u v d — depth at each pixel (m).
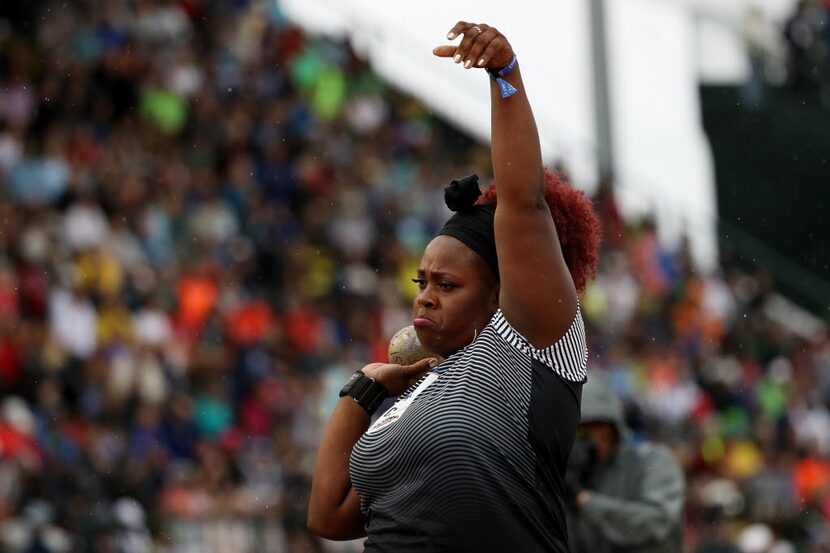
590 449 15.79
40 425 32.12
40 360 33.75
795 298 55.84
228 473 34.22
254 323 40.44
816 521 44.50
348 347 43.88
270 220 46.06
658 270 54.06
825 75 57.66
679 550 15.49
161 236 41.31
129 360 35.53
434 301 9.25
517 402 8.77
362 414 9.95
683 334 52.69
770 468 46.59
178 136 47.31
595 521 15.32
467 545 8.53
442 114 58.25
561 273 8.92
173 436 34.84
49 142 41.06
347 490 9.82
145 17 49.12
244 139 48.94
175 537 31.67
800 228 56.34
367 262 48.22
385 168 53.12
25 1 46.12
